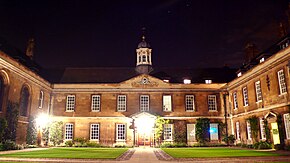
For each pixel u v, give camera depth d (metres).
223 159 12.48
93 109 29.77
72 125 29.31
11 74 21.34
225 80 32.59
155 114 29.42
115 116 29.38
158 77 32.59
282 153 15.77
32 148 22.83
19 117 22.84
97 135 29.06
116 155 15.33
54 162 11.33
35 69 29.84
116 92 30.12
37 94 26.45
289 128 18.41
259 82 22.58
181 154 15.78
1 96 20.34
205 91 30.28
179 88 30.27
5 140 20.05
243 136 25.81
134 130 28.59
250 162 11.29
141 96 30.08
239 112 26.86
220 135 29.00
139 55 34.47
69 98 30.09
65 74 33.62
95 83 30.45
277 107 19.64
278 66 19.62
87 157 13.62
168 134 29.25
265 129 21.09
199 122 28.97
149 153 17.47
